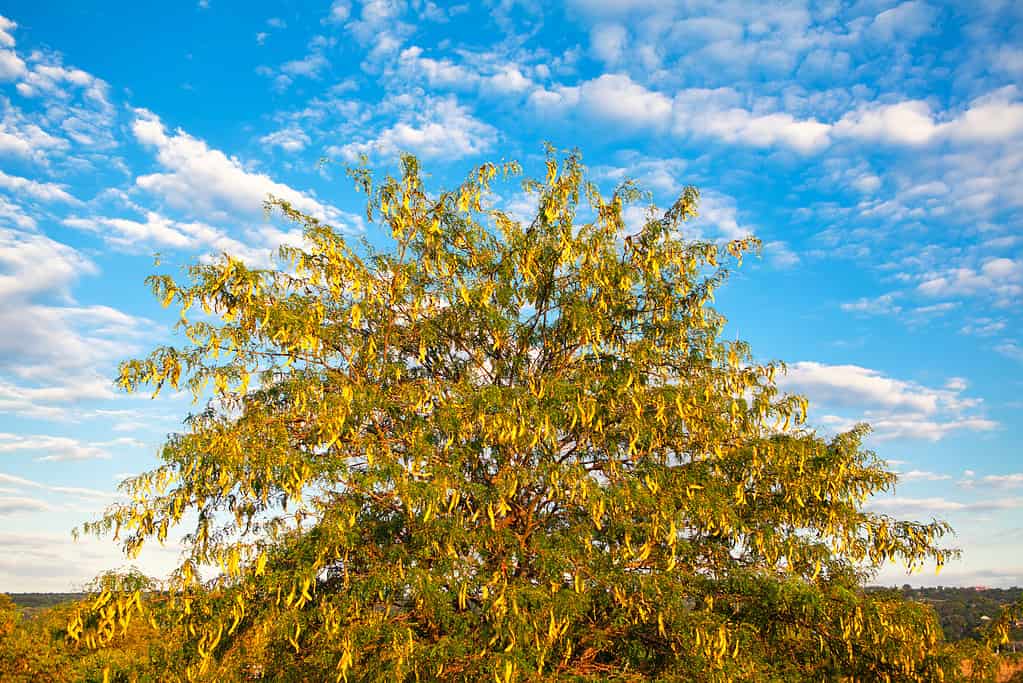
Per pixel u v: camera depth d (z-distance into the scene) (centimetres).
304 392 1137
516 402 1080
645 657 1087
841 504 1234
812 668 1195
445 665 962
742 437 1252
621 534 1104
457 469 1077
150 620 1023
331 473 1038
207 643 1028
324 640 994
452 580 977
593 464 1240
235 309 1159
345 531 1028
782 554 1164
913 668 1152
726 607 1136
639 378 1176
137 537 1062
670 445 1234
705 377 1286
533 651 957
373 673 941
